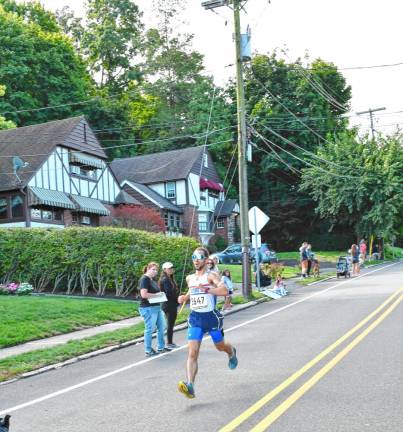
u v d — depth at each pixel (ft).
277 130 197.36
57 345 45.01
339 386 26.91
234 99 214.69
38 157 118.62
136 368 35.81
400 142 175.01
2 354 42.57
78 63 199.41
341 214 176.35
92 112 201.05
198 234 179.22
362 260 144.36
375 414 22.30
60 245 77.00
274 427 21.22
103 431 22.44
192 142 220.84
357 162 167.73
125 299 72.28
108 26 236.02
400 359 32.09
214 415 23.38
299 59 201.77
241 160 79.92
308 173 175.73
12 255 78.23
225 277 65.10
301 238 205.87
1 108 162.09
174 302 42.98
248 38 81.05
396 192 165.58
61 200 118.52
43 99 181.57
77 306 61.77
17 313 55.57
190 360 27.22
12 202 114.73
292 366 31.86
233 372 31.48
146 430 22.12
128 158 198.80
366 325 44.70
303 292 80.94
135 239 74.23
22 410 26.96
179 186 181.57
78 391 30.25
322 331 43.52
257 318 55.77
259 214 83.56
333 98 201.98
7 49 164.96
